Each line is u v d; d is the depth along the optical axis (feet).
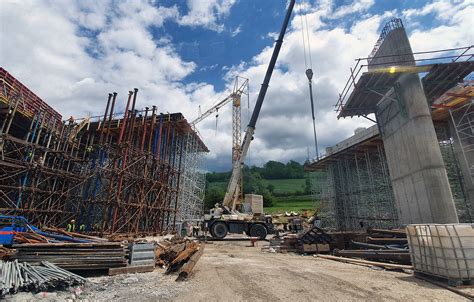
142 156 72.54
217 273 27.99
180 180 110.11
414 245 25.57
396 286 21.84
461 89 56.75
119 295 20.31
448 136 66.74
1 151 52.70
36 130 66.23
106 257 28.27
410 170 48.52
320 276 26.03
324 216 118.42
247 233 80.59
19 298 18.78
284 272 28.19
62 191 67.21
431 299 18.45
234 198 83.41
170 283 24.04
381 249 37.76
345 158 103.86
